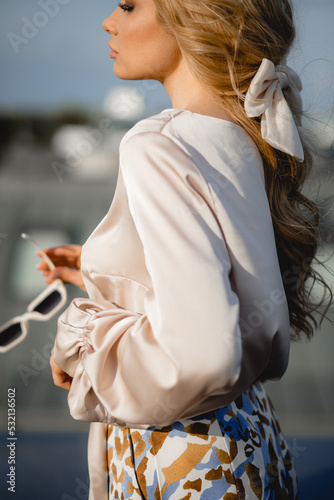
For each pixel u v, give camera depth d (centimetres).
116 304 114
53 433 427
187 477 105
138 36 115
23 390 513
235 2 108
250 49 110
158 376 91
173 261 93
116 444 116
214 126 106
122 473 113
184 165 99
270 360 109
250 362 103
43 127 1702
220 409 108
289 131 113
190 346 89
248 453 108
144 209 98
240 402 112
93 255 113
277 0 117
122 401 97
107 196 1212
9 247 884
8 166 1530
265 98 112
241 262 99
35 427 438
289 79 120
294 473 125
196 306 91
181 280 92
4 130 1705
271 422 119
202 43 107
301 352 602
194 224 96
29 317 172
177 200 97
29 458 377
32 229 981
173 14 108
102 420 105
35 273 784
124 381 97
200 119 106
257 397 118
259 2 111
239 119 112
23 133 1700
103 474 123
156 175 99
